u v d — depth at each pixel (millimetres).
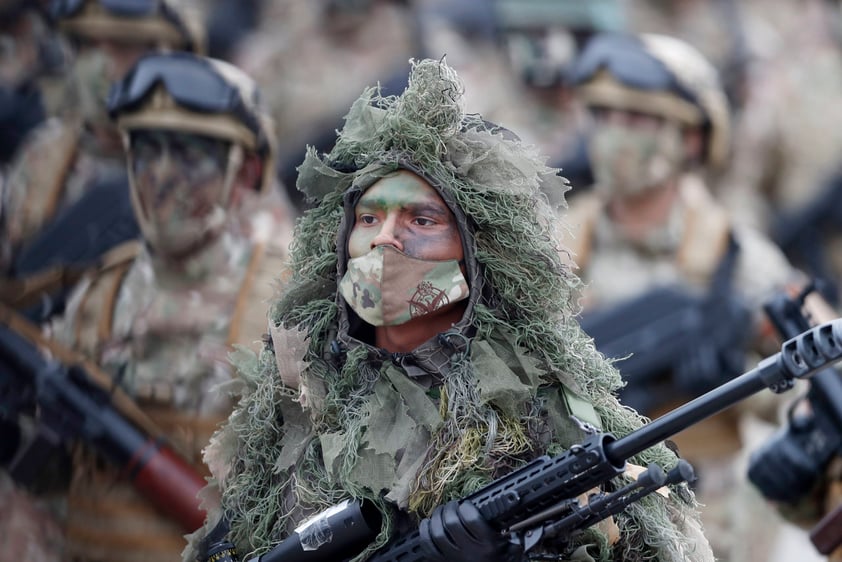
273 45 24625
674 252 18234
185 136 15539
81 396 15242
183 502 14898
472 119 11336
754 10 29531
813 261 24406
